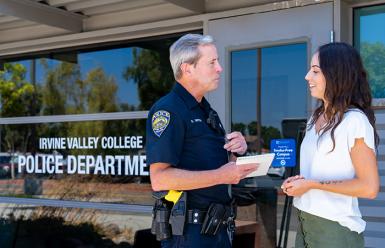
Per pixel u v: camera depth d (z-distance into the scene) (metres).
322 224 2.17
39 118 5.06
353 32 3.54
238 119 3.82
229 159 2.46
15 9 4.03
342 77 2.13
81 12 4.47
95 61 4.77
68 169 4.90
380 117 3.39
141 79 4.51
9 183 5.24
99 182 4.71
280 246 3.59
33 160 5.11
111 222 4.59
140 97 4.52
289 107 3.62
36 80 5.10
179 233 2.26
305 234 2.24
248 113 3.78
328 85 2.15
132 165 4.55
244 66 3.80
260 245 3.67
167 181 2.21
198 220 2.28
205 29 3.95
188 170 2.25
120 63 4.63
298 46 3.59
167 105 2.30
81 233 4.74
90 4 4.23
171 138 2.24
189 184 2.19
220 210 2.30
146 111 4.47
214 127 2.39
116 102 4.64
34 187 5.09
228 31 3.84
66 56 4.93
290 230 3.56
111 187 4.64
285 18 3.62
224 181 2.18
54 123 5.00
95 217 4.68
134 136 4.55
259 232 3.68
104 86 4.71
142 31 4.30
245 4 3.80
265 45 3.69
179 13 4.08
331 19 3.44
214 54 2.34
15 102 5.21
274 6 3.65
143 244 4.36
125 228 4.50
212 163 2.34
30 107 5.12
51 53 5.02
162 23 4.15
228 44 3.84
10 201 5.19
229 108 3.84
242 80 3.80
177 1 3.77
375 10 3.48
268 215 3.65
